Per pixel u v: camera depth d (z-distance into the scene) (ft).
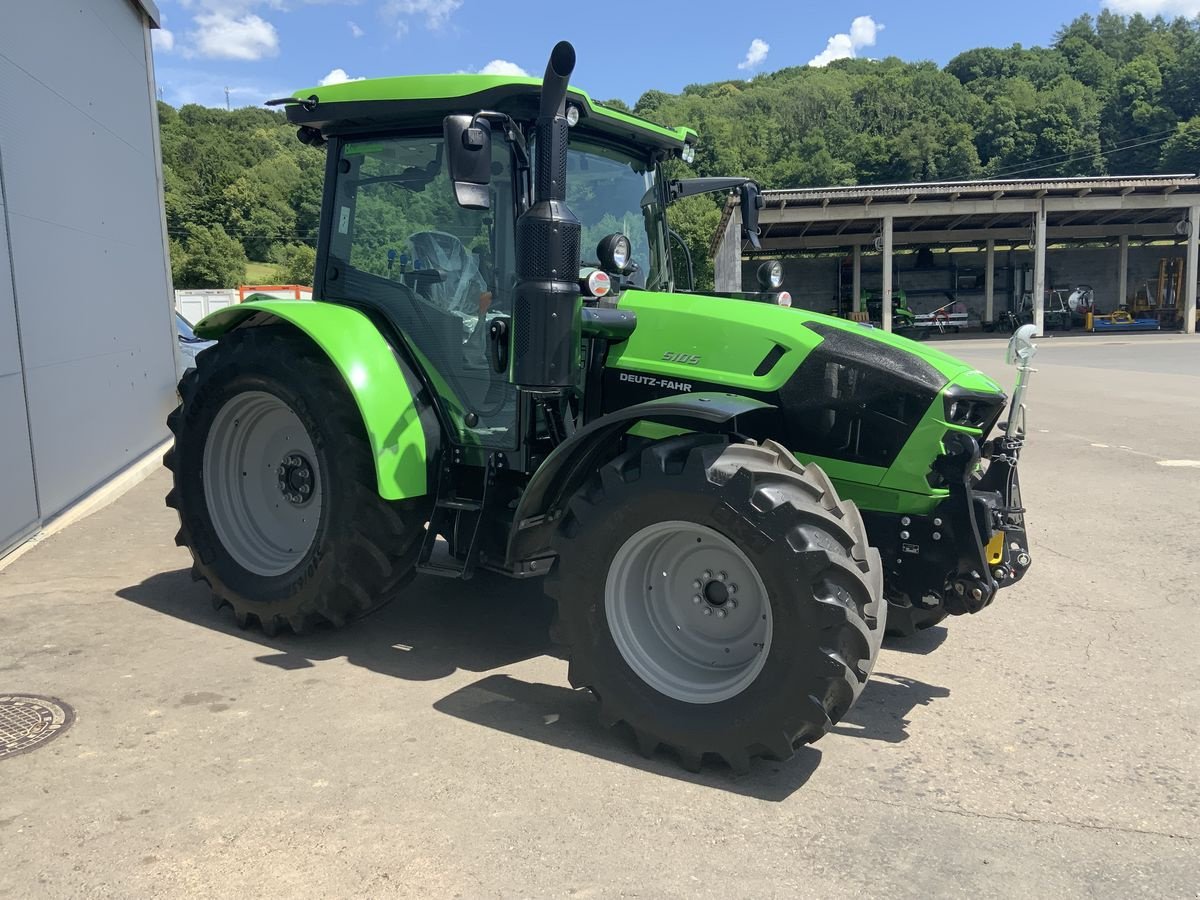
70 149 21.50
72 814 8.21
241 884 7.23
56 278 20.06
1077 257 125.49
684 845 7.90
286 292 68.90
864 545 8.87
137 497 22.30
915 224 110.73
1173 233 116.78
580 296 10.07
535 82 10.93
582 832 8.08
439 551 13.26
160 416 29.07
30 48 19.22
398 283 12.64
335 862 7.55
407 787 8.80
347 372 11.54
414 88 11.66
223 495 13.61
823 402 10.28
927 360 10.26
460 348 12.11
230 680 11.39
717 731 8.98
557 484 10.40
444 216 12.17
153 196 29.48
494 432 11.96
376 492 11.98
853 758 9.68
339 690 11.14
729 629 9.59
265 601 12.68
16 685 11.07
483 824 8.18
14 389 17.33
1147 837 8.14
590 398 11.44
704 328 10.84
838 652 8.50
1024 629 13.82
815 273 125.39
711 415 8.81
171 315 31.17
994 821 8.39
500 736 9.98
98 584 15.31
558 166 9.81
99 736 9.76
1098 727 10.48
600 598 9.65
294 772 9.06
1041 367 61.87
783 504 8.59
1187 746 9.99
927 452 9.93
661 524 9.25
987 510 10.02
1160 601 15.02
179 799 8.50
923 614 12.64
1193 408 39.37
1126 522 20.17
